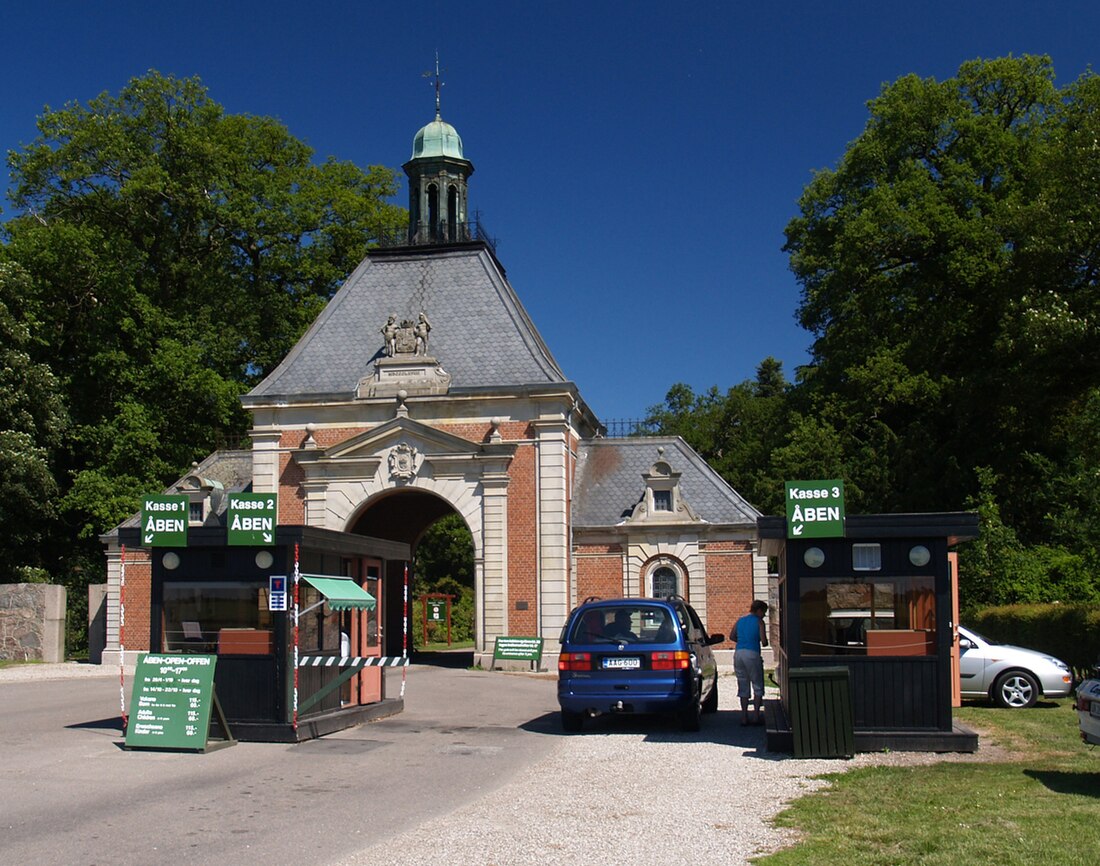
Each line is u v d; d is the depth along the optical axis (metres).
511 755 15.01
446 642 55.72
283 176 50.25
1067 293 36.97
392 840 9.54
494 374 36.47
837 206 47.03
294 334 49.75
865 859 8.45
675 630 17.52
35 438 43.50
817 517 14.74
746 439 73.69
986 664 21.02
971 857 8.38
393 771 13.60
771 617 35.62
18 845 9.51
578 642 17.59
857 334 44.94
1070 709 20.09
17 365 41.81
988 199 42.94
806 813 10.26
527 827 10.00
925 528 14.65
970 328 42.59
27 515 44.03
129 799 11.68
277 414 37.00
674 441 39.19
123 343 46.81
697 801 11.21
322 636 17.95
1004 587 31.23
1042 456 36.69
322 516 36.19
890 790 11.33
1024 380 37.28
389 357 36.69
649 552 36.31
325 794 11.97
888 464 42.84
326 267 49.75
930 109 44.50
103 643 38.53
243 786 12.50
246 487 39.94
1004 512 41.34
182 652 16.62
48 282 44.91
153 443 43.84
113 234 47.16
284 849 9.32
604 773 13.23
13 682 28.83
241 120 49.66
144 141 47.53
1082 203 35.12
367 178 52.91
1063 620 24.33
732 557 36.00
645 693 17.19
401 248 40.12
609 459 39.03
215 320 48.12
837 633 14.73
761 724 18.33
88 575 45.19
